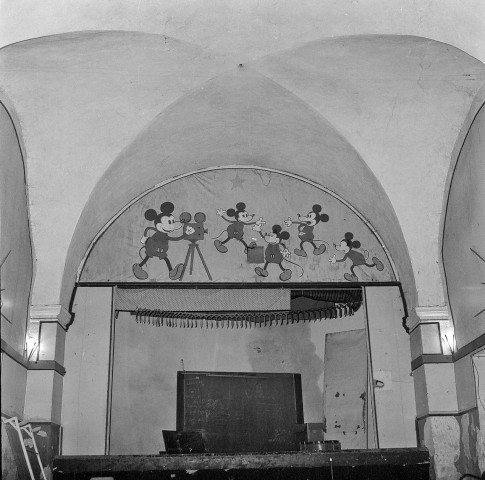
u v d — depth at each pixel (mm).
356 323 10227
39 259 8297
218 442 9812
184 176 9711
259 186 9750
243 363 10367
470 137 7672
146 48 7242
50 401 7918
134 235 9398
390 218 8812
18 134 7621
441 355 8336
